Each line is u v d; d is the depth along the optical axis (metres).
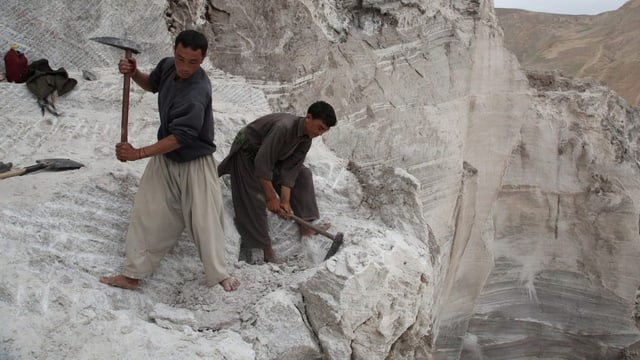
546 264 10.13
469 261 8.77
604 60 30.53
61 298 3.22
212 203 3.76
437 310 7.64
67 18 5.74
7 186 3.84
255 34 6.61
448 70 7.64
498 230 9.85
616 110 10.57
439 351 8.73
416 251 4.50
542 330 10.24
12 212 3.55
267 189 4.26
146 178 3.75
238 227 4.57
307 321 3.76
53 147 4.58
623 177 10.05
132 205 4.12
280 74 6.63
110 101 5.26
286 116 4.30
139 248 3.67
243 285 3.98
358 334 3.82
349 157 6.75
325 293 3.70
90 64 5.88
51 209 3.71
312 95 6.74
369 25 7.27
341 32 7.21
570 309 10.25
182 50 3.40
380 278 3.86
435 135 7.43
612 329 10.29
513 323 10.09
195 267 4.09
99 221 3.90
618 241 10.03
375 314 3.86
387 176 5.38
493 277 9.88
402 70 7.27
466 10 7.96
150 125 5.12
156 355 3.13
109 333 3.14
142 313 3.61
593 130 10.05
